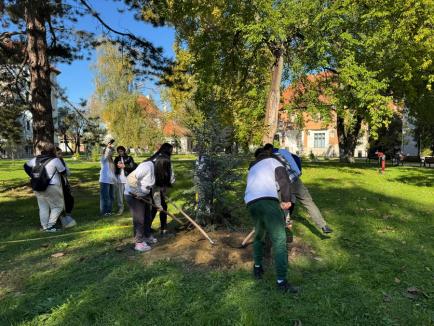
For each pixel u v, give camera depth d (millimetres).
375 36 16609
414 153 43562
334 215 8156
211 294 4141
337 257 5305
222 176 6203
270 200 4281
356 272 4754
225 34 15344
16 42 15211
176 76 15633
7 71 15461
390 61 18266
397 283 4430
